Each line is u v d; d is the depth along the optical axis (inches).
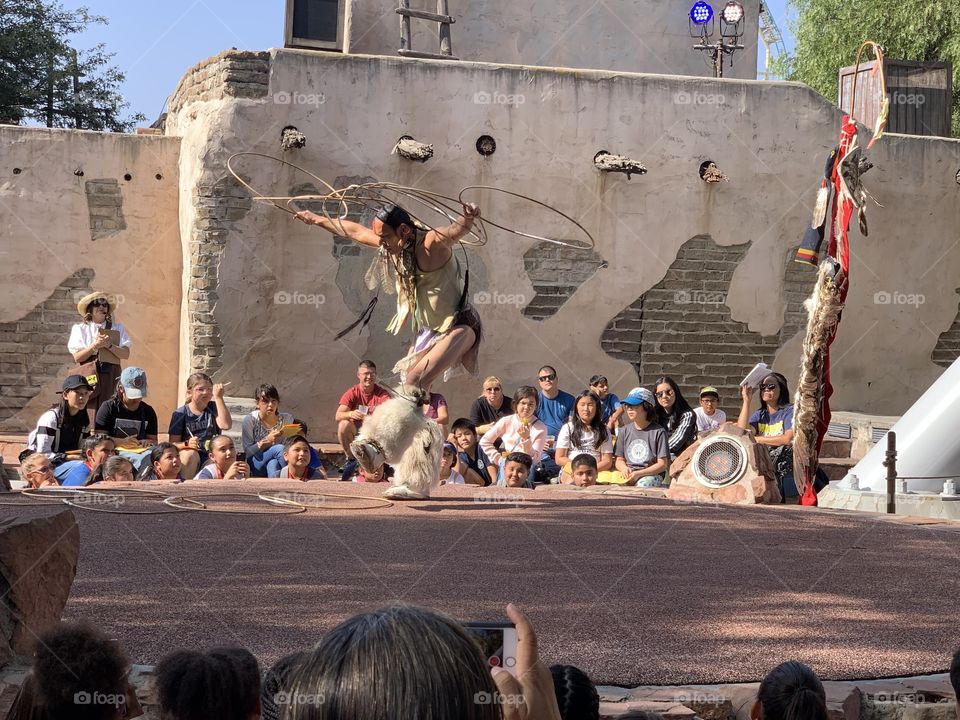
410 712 51.9
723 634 151.1
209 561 179.2
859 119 593.9
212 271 476.1
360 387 402.9
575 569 185.6
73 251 501.4
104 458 325.1
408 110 496.7
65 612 147.2
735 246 534.0
